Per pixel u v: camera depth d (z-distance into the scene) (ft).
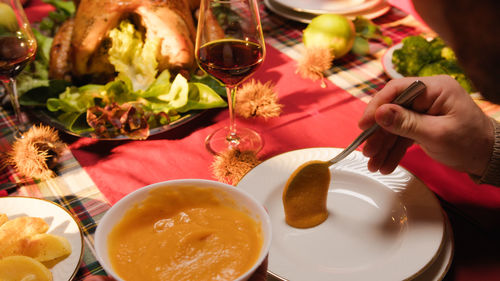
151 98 3.02
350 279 2.17
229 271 1.89
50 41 3.45
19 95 3.04
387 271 2.18
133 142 2.90
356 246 2.33
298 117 3.04
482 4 1.53
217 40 2.66
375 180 2.52
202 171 2.74
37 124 3.03
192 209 2.02
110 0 3.08
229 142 2.87
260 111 2.98
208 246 1.94
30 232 2.30
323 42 3.37
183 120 2.91
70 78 3.22
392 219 2.41
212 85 3.15
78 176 2.73
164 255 1.92
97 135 2.83
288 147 2.86
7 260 2.16
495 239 2.36
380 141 2.56
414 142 2.60
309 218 2.39
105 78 3.23
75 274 2.22
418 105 2.49
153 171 2.74
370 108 2.55
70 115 2.95
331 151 2.64
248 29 2.68
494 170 2.45
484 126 2.44
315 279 2.16
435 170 2.64
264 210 1.94
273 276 2.17
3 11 2.66
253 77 3.34
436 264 2.23
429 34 3.65
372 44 3.61
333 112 3.06
